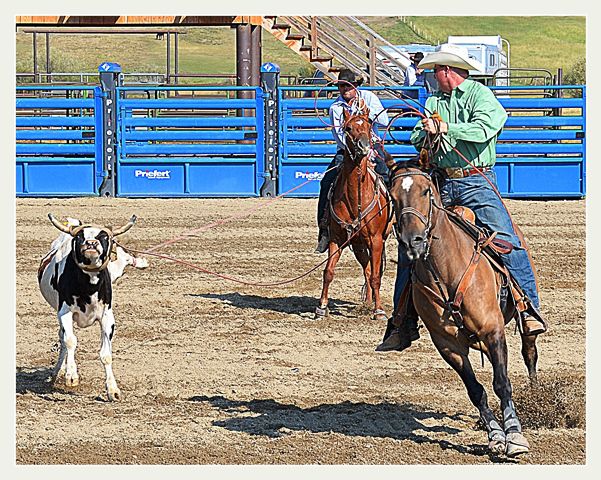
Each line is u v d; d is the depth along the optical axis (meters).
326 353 12.66
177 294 16.23
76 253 10.22
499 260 9.28
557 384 10.34
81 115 31.58
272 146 28.80
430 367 11.99
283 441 9.36
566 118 29.03
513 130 29.20
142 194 28.95
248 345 13.06
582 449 9.16
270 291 16.55
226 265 18.58
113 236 10.39
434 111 9.77
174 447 9.20
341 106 14.67
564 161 28.98
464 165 9.66
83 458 8.89
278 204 27.50
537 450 9.13
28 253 19.52
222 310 15.14
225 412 10.27
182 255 19.53
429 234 8.42
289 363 12.17
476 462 8.81
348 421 9.98
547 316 14.70
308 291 16.59
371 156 14.20
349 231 14.20
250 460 8.84
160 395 10.84
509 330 13.80
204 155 29.72
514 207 27.33
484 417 8.77
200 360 12.30
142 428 9.77
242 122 28.94
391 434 9.56
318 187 29.06
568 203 28.36
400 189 8.30
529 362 10.27
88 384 11.26
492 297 8.77
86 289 10.48
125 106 28.86
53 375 11.31
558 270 18.31
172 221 23.75
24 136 28.97
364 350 12.82
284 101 28.80
